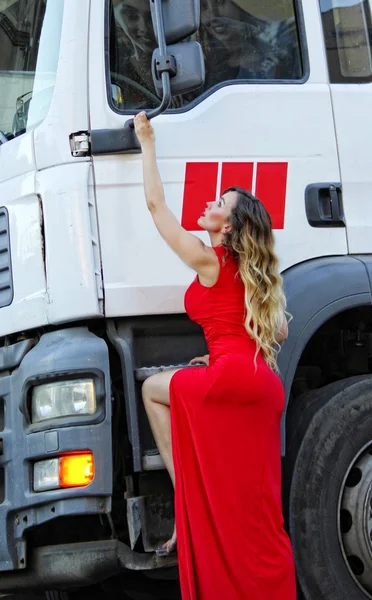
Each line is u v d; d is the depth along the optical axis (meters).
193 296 4.48
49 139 4.69
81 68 4.72
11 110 4.97
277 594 4.30
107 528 4.79
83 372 4.38
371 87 5.13
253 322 4.38
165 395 4.39
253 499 4.29
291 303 4.72
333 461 4.81
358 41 5.17
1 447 4.58
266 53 5.04
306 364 5.50
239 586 4.27
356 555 4.81
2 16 5.11
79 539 4.82
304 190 4.92
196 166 4.75
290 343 4.68
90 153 4.64
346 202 4.99
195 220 4.73
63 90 4.71
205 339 4.76
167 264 4.67
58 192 4.63
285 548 4.37
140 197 4.66
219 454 4.28
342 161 5.00
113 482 4.68
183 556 4.26
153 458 4.46
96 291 4.56
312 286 4.77
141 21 4.86
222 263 4.42
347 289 4.82
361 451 4.88
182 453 4.31
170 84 4.45
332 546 4.76
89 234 4.59
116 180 4.65
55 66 4.81
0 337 4.84
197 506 4.29
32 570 4.54
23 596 6.11
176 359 4.73
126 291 4.61
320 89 5.02
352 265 4.88
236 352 4.35
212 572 4.25
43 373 4.42
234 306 4.41
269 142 4.89
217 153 4.80
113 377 4.72
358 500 4.82
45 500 4.36
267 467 4.34
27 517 4.46
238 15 5.04
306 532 4.75
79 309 4.55
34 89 4.87
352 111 5.05
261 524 4.30
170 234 4.41
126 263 4.62
